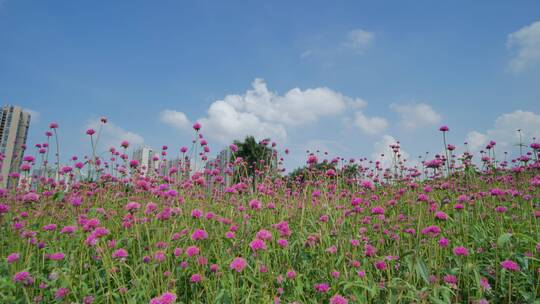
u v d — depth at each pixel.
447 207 5.03
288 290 3.13
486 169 7.50
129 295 2.91
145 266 3.30
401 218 4.84
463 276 3.16
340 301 2.53
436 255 3.24
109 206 5.71
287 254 3.57
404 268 3.47
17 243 3.97
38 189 6.26
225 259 3.49
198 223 4.39
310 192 6.18
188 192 5.54
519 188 6.30
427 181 7.84
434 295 2.64
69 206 5.38
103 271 3.51
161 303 2.40
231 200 5.86
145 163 8.15
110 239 4.44
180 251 3.43
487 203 5.32
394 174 7.95
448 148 6.39
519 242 3.64
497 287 3.13
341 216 4.70
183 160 6.77
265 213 5.15
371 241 4.25
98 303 2.92
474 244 3.86
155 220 4.38
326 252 3.65
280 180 7.40
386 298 2.89
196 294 3.03
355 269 3.22
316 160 5.03
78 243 3.87
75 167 6.24
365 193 6.70
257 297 2.92
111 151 7.46
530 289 3.05
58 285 3.18
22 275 2.80
